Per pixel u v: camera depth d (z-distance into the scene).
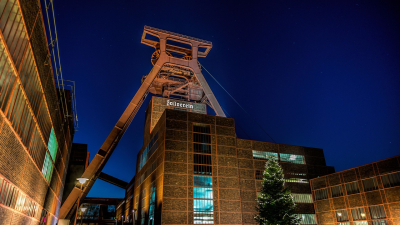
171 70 77.38
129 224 78.88
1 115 14.61
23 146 19.78
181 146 52.94
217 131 57.09
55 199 41.62
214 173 52.97
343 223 52.38
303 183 62.53
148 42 72.56
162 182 49.38
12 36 14.96
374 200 47.12
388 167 45.94
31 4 17.47
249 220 52.44
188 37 71.94
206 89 68.88
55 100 30.34
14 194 19.27
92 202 111.38
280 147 64.12
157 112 74.81
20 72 17.08
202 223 48.38
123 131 64.06
